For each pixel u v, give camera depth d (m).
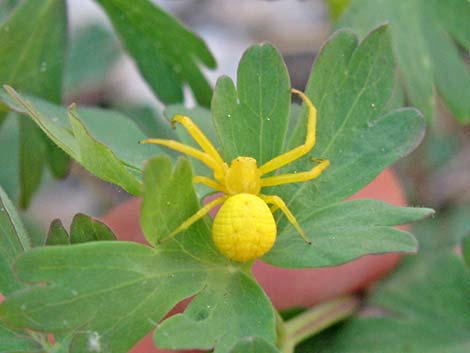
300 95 0.09
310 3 0.20
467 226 0.14
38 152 0.13
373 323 0.11
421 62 0.12
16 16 0.12
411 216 0.08
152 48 0.13
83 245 0.08
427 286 0.12
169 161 0.08
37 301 0.08
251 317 0.08
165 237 0.08
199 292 0.08
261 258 0.08
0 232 0.09
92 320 0.08
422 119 0.09
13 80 0.12
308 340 0.11
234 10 0.20
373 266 0.12
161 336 0.08
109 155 0.08
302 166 0.09
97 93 0.18
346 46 0.09
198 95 0.13
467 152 0.16
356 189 0.09
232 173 0.09
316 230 0.09
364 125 0.09
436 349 0.11
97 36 0.18
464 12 0.12
